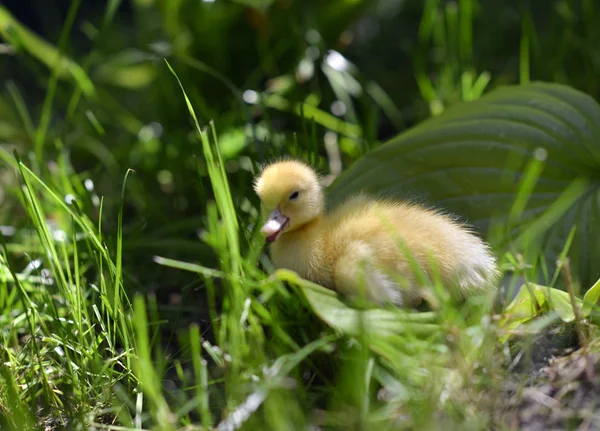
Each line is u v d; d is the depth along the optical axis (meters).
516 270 0.86
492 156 0.94
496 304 0.88
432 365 0.81
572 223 0.92
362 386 0.81
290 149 1.03
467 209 0.94
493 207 0.94
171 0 1.14
